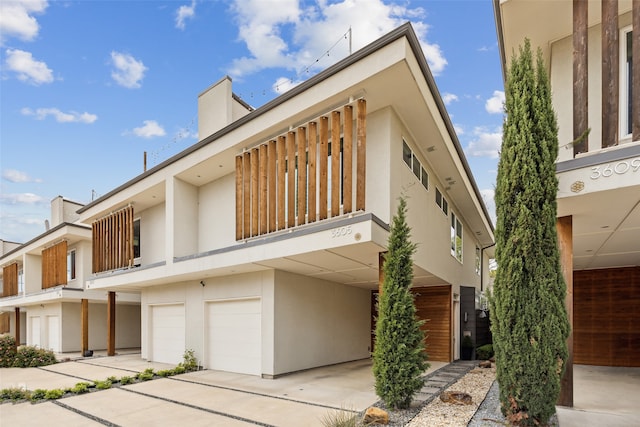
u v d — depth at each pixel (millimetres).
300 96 8797
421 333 6836
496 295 5363
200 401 7863
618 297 10859
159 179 13148
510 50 7059
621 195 5008
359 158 7789
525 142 5320
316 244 7949
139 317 22203
